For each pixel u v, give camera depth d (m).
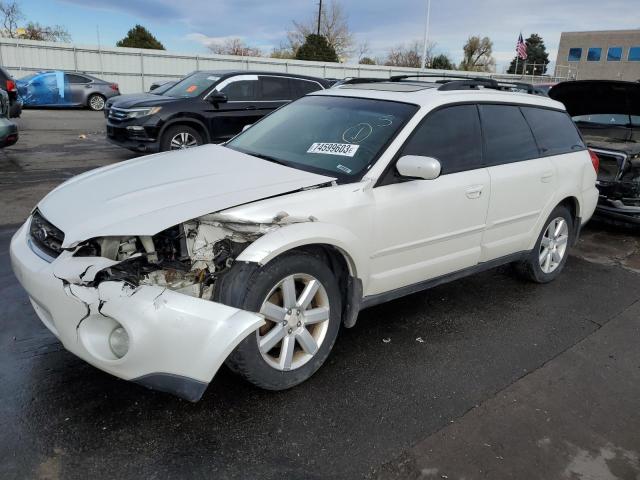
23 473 2.41
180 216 2.69
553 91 7.85
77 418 2.79
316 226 3.00
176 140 9.66
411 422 2.93
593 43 57.94
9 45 26.22
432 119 3.77
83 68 28.27
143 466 2.49
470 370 3.50
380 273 3.51
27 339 3.54
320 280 3.13
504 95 4.48
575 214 5.22
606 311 4.57
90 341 2.61
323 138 3.81
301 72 33.94
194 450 2.61
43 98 21.19
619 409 3.16
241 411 2.92
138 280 2.60
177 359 2.54
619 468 2.68
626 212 6.61
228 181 3.16
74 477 2.41
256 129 4.42
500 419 3.00
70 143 12.41
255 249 2.76
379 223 3.36
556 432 2.92
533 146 4.60
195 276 2.76
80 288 2.56
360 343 3.77
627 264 5.89
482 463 2.65
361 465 2.59
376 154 3.49
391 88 4.28
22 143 12.05
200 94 9.77
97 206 2.91
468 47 58.00
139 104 9.48
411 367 3.49
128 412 2.86
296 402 3.04
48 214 3.00
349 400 3.09
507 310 4.48
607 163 6.80
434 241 3.76
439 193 3.69
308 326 3.26
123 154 11.14
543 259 4.99
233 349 2.65
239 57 32.06
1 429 2.68
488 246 4.23
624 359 3.76
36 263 2.80
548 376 3.48
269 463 2.56
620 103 7.52
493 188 4.08
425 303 4.53
